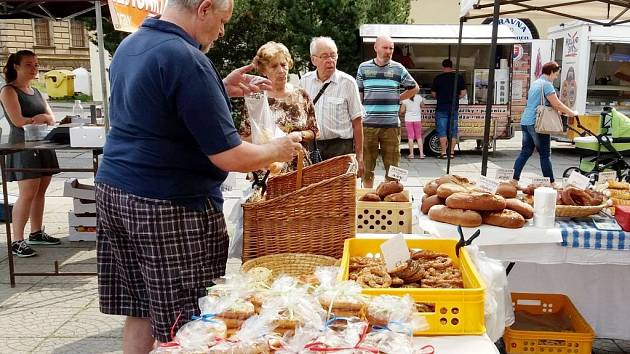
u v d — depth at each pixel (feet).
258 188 9.31
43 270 15.85
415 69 42.04
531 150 27.66
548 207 9.31
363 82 20.61
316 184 8.13
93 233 18.54
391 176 12.28
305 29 38.27
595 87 41.06
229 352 4.87
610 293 11.62
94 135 14.64
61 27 64.80
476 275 6.38
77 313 13.23
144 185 6.61
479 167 34.01
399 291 5.94
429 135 38.58
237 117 36.27
